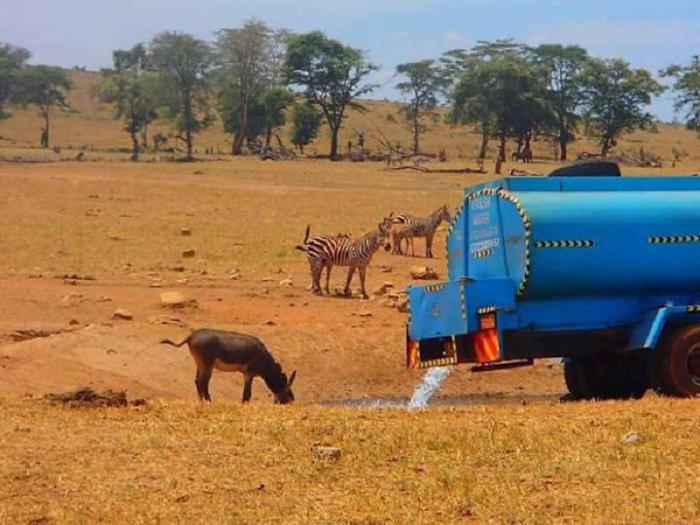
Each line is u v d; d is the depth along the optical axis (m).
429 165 102.56
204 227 49.34
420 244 48.59
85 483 12.26
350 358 25.48
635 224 17.91
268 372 18.70
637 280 17.98
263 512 11.34
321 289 34.75
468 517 11.18
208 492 11.99
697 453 13.25
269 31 130.38
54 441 13.86
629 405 16.58
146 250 42.59
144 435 14.13
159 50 126.38
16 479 12.38
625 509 11.23
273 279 36.94
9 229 46.47
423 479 12.34
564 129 130.38
